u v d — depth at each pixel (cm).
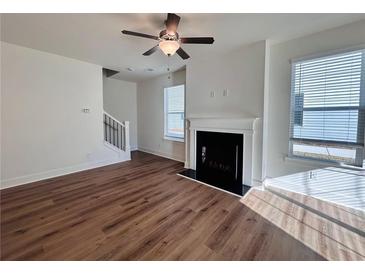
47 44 302
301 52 273
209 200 265
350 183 243
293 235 189
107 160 453
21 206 246
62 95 365
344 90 243
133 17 219
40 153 342
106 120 516
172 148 517
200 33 260
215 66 351
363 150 235
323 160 266
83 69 393
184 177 359
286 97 291
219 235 189
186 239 183
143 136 620
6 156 306
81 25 239
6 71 299
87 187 311
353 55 235
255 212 232
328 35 250
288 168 296
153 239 183
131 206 247
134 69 456
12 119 309
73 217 221
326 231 195
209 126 360
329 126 258
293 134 292
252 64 299
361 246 173
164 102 529
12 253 163
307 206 246
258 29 249
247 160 313
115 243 177
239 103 319
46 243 176
